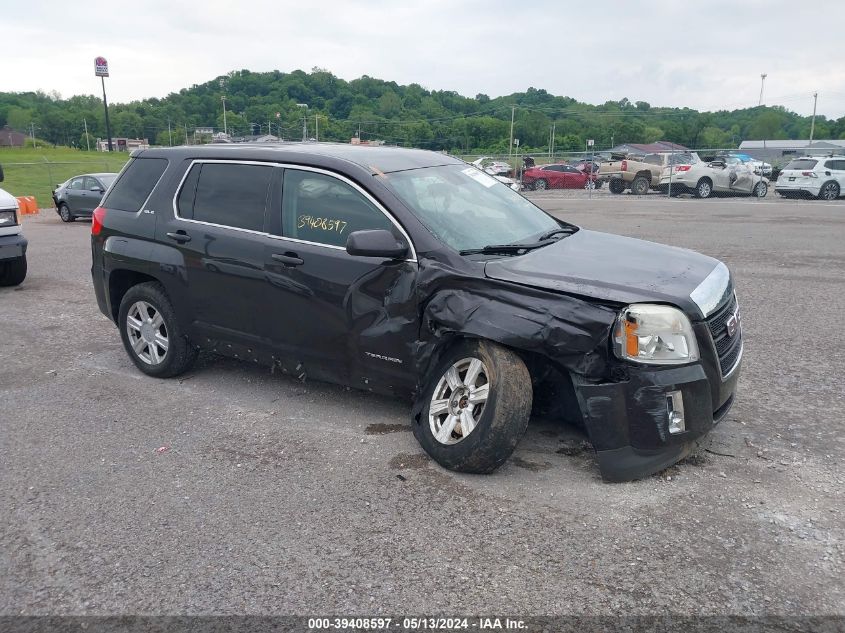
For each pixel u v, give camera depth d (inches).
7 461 179.2
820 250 498.9
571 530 141.1
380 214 182.1
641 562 130.5
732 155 1254.9
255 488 161.8
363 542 139.2
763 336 279.1
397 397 185.2
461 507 150.6
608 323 148.9
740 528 141.0
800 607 118.0
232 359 257.6
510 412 155.9
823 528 140.8
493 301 160.2
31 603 124.6
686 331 152.3
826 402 207.9
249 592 125.5
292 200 198.7
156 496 159.5
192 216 219.6
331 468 170.4
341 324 186.2
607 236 207.3
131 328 240.7
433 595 123.2
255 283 201.5
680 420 153.4
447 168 211.9
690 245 525.0
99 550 139.6
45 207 1162.0
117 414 208.4
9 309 349.4
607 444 153.2
